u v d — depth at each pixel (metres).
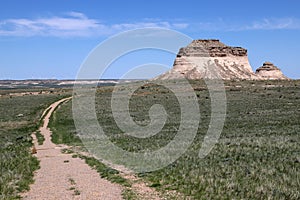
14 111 73.81
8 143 34.88
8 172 19.52
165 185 16.62
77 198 14.77
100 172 20.62
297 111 64.88
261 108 72.81
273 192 14.06
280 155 23.14
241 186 15.13
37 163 23.91
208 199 13.62
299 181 15.71
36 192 15.90
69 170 21.38
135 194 15.25
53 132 46.25
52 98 107.19
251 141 31.33
